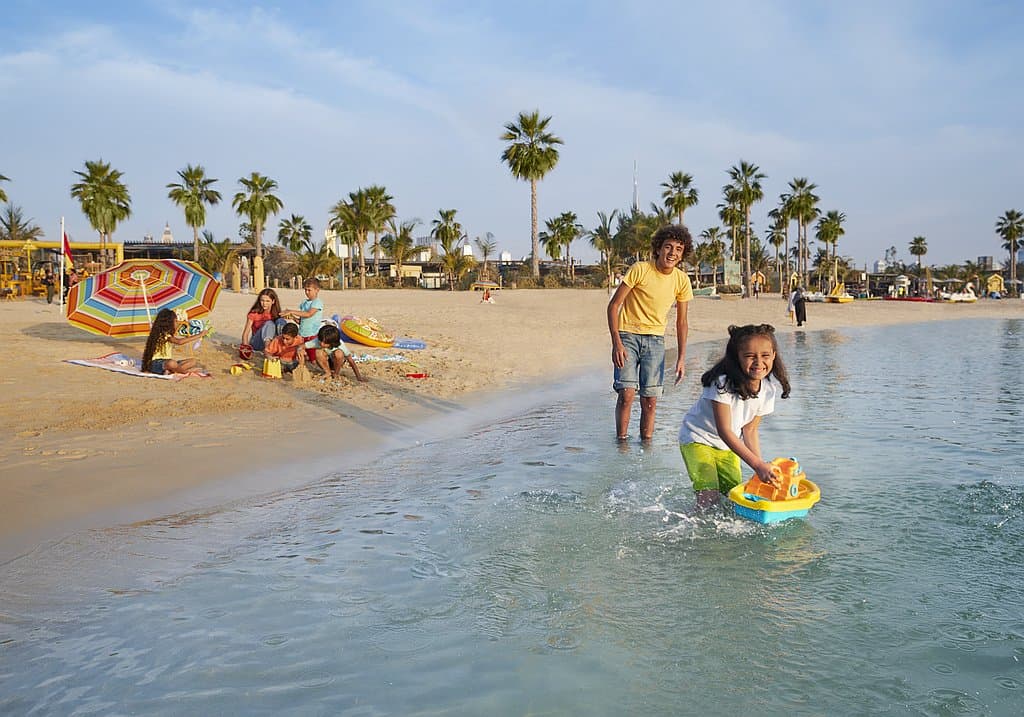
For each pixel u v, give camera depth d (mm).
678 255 7035
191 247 69375
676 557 3781
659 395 7180
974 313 45719
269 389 9555
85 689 2508
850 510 4559
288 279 72250
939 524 4273
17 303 26656
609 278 52344
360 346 14336
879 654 2760
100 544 4047
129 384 9297
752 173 66625
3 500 4789
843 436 7020
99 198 55781
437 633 2945
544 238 86000
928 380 11859
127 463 5836
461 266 71625
